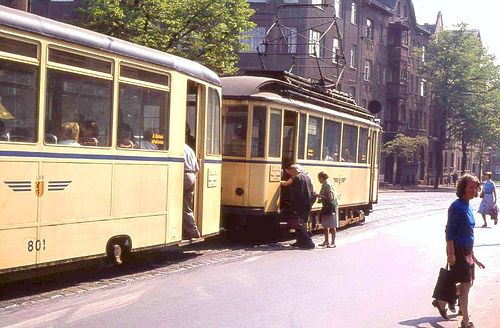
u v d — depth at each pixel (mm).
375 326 7871
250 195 14672
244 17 23969
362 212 21719
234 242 15453
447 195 52094
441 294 7977
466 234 7816
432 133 75250
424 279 11133
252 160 14703
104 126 9508
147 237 10492
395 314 8508
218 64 24000
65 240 8758
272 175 15008
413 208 31969
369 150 21781
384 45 61438
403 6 67125
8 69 7887
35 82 8281
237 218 14969
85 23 22312
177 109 11219
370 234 18281
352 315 8352
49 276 10047
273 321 7859
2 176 7781
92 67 9242
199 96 12312
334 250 14438
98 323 7398
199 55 23578
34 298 8516
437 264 12836
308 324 7805
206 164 12453
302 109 16188
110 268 11016
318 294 9523
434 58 67375
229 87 15000
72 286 9398
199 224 12289
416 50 66438
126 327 7297
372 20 58250
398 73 62688
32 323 7254
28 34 8141
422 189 63312
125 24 21609
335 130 18484
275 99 14977
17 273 8344
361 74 56156
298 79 17203
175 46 23125
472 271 7828
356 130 20344
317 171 17219
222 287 9734
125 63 9906
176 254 12977
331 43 49406
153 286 9609
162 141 10852
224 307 8469
